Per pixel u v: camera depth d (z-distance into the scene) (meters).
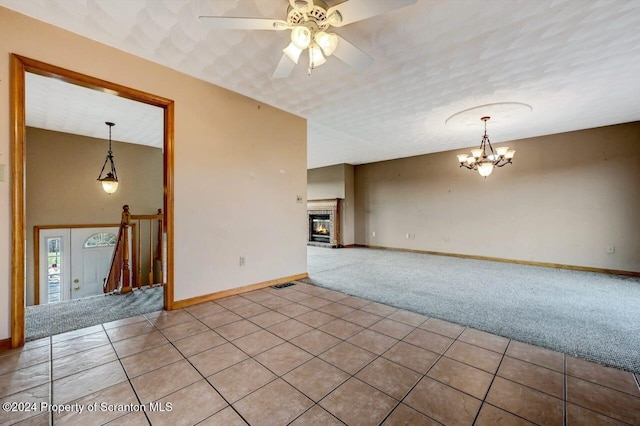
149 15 2.00
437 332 2.26
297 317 2.56
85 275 5.08
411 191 6.91
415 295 3.27
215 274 3.05
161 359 1.83
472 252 5.93
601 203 4.52
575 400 1.45
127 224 3.34
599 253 4.54
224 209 3.13
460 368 1.74
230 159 3.18
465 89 3.18
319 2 1.72
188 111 2.84
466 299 3.12
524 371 1.71
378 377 1.64
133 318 2.51
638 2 1.88
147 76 2.56
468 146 5.84
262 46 2.38
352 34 2.21
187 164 2.83
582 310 2.79
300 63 2.62
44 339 2.09
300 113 3.91
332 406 1.40
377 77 2.90
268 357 1.86
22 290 2.02
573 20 2.06
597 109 3.76
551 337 2.18
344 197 7.86
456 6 1.92
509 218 5.44
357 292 3.38
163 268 2.82
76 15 2.00
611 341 2.11
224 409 1.37
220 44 2.35
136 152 5.56
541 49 2.43
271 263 3.64
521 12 1.98
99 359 1.82
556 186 4.91
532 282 3.89
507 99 3.45
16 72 1.96
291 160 3.89
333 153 6.60
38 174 4.57
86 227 4.99
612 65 2.68
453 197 6.20
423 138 5.22
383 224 7.51
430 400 1.44
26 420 1.29
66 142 4.81
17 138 1.98
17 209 1.99
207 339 2.11
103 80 2.32
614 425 1.27
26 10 1.95
